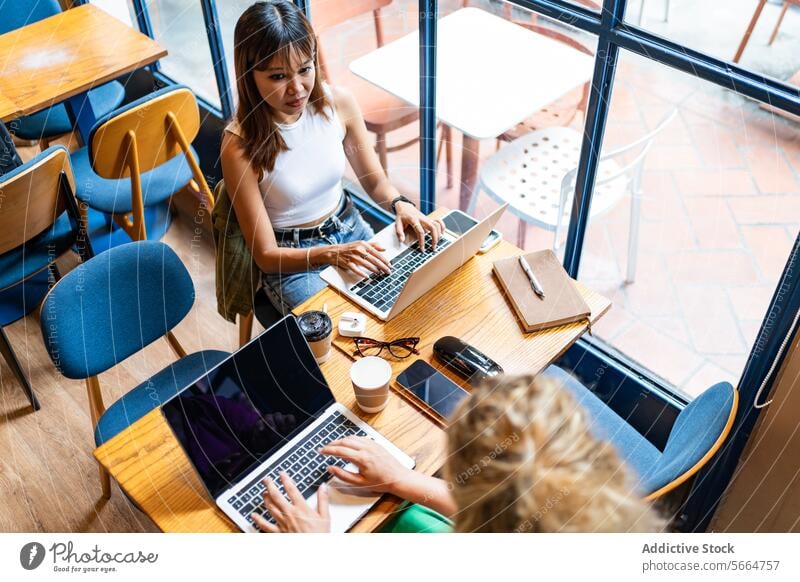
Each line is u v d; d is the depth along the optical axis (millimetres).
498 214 1594
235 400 1360
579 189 1895
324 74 2402
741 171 1825
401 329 1573
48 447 2059
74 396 2178
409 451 1363
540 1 1697
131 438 1402
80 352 1637
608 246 2090
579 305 1601
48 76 2361
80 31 2562
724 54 1489
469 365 1475
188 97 2148
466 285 1669
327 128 1917
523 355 1527
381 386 1359
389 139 2672
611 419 1686
